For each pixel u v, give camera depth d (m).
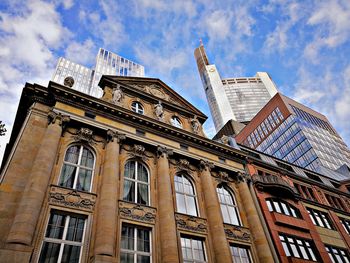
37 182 14.02
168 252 15.69
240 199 24.09
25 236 11.99
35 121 17.16
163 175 19.67
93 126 19.14
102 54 88.38
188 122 27.41
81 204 15.19
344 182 40.94
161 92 28.00
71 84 20.61
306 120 86.94
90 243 14.01
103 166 17.84
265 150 89.81
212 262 17.80
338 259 26.97
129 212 16.55
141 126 21.84
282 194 27.83
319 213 30.89
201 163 23.28
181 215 18.91
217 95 156.00
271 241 22.25
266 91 157.62
